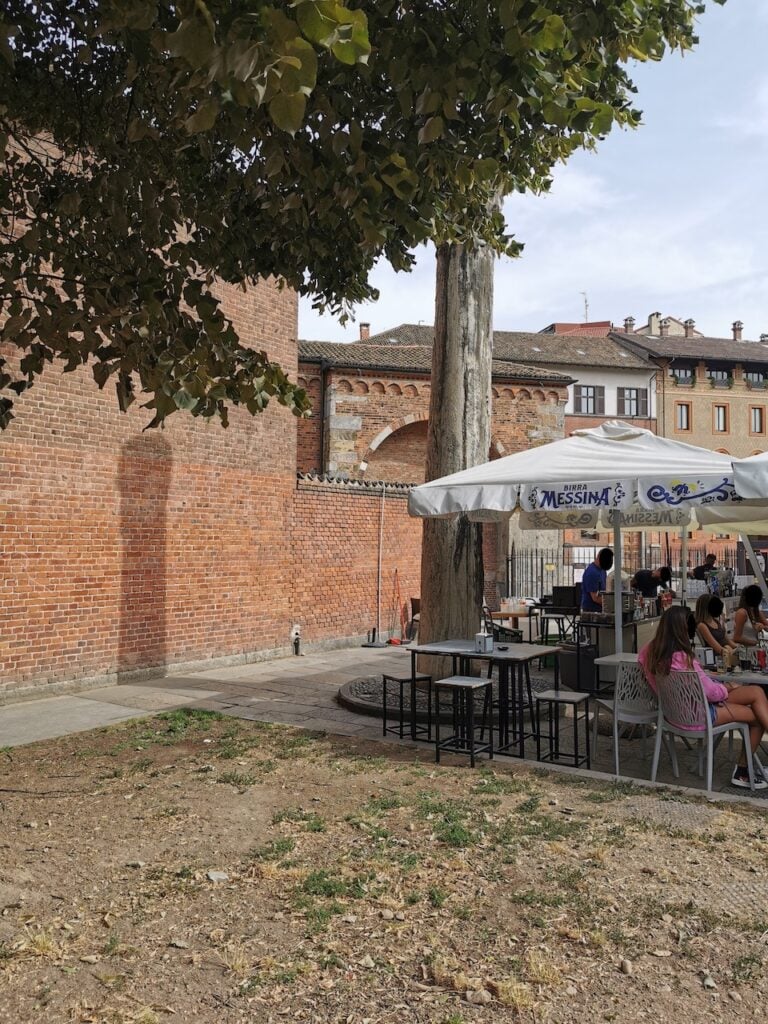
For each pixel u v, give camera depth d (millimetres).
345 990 3613
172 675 12461
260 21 2629
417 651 8078
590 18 4152
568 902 4445
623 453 7438
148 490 12109
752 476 5953
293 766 7219
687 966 3805
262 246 6172
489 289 10695
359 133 4066
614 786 6594
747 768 6656
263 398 5723
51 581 10555
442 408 10555
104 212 5598
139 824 5723
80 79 5727
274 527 14797
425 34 3904
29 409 10273
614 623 9531
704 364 44719
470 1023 3363
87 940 4062
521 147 4910
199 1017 3418
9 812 6000
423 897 4535
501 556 24266
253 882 4746
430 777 6863
